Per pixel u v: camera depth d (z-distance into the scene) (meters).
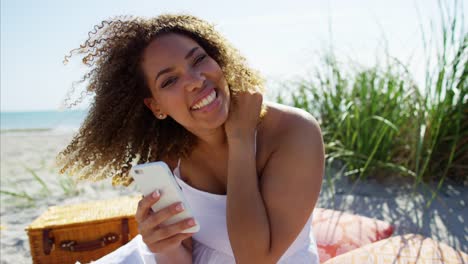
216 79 1.47
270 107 1.61
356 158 3.73
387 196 3.33
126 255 1.74
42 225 2.36
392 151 3.70
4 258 2.95
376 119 3.78
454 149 3.31
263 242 1.42
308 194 1.49
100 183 4.96
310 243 1.76
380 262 1.72
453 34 3.30
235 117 1.50
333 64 4.32
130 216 2.46
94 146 1.76
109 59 1.62
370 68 4.05
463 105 3.35
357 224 2.30
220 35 1.61
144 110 1.73
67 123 27.50
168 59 1.44
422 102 3.49
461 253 1.81
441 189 3.35
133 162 1.96
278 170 1.50
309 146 1.49
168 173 1.26
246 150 1.48
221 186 1.75
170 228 1.30
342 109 4.08
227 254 1.72
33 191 4.81
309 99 4.44
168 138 1.76
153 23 1.52
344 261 1.76
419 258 1.75
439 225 2.78
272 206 1.48
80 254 2.43
